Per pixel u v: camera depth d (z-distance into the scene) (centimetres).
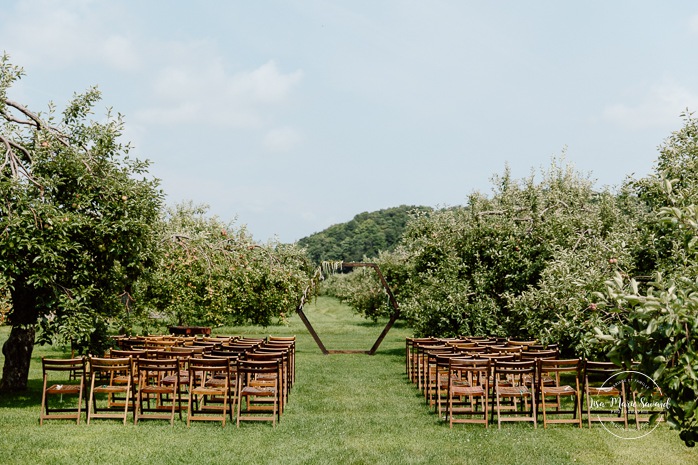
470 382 1078
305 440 829
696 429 423
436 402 1119
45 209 996
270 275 2028
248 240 2119
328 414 1016
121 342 1305
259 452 761
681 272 892
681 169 1194
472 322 1767
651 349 408
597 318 991
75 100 1210
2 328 2767
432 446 795
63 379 1393
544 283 1234
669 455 746
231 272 1898
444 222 2014
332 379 1430
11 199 1003
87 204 1082
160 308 1888
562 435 852
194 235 1891
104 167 1147
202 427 907
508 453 757
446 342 1348
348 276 4684
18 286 1097
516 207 1838
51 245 994
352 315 4722
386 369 1634
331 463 716
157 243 1343
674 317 389
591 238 1540
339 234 7975
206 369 934
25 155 1147
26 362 1232
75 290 1067
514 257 1720
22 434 842
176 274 1809
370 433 873
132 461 714
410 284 2098
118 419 961
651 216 1220
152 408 1062
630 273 1159
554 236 1639
